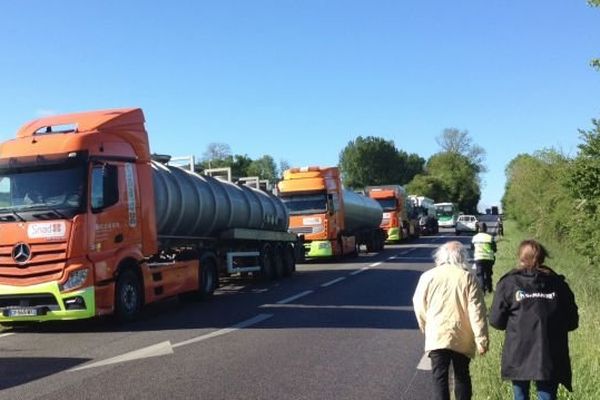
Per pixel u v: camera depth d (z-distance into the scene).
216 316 13.19
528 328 5.24
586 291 13.38
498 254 26.17
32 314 11.37
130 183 12.83
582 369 6.88
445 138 126.88
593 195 15.70
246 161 106.44
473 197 121.94
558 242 27.78
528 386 5.41
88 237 11.55
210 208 17.19
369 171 120.75
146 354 9.46
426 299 6.02
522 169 41.72
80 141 11.84
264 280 20.94
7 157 11.85
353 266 25.69
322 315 13.10
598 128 15.33
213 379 7.98
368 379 8.00
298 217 28.17
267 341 10.40
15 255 11.42
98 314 11.55
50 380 8.05
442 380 5.86
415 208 53.28
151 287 13.30
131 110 13.44
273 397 7.21
